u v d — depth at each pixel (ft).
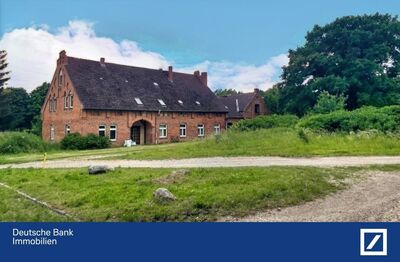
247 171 51.19
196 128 185.37
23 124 271.49
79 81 155.22
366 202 38.09
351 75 196.75
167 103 175.83
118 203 37.96
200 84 203.82
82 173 56.80
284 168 54.13
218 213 34.86
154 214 34.45
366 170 53.98
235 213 34.86
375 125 93.25
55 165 74.33
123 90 165.68
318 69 214.48
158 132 170.19
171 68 194.18
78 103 149.07
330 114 102.94
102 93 156.87
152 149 99.35
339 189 43.55
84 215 35.78
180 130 179.11
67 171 60.64
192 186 43.19
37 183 51.42
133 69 181.16
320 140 85.87
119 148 131.13
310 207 36.73
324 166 56.90
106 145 143.43
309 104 204.64
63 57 160.04
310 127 99.35
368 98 191.21
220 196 37.99
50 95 168.66
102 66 169.78
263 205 36.86
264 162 65.26
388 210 35.01
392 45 211.00
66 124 156.87
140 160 78.07
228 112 213.25
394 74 210.59
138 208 36.06
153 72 188.55
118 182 47.91
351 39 203.21
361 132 88.58
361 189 43.62
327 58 204.33
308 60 210.59
